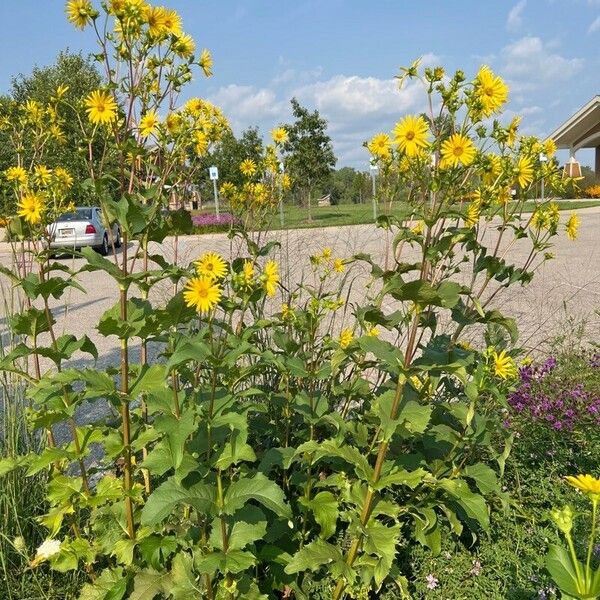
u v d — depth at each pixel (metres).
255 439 3.10
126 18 2.27
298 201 14.78
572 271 9.86
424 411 2.20
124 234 2.24
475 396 2.39
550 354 4.71
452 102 2.21
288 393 2.79
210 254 2.17
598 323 6.48
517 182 2.76
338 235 6.07
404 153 2.48
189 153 3.01
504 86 2.19
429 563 2.53
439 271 3.00
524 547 2.60
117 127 2.40
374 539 2.26
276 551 2.44
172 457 2.00
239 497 2.05
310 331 2.93
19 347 2.32
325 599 2.44
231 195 3.90
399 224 2.44
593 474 3.27
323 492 2.53
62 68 16.67
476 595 2.39
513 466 3.18
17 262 3.15
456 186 2.44
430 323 2.71
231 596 2.21
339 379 3.32
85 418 4.64
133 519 2.38
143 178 2.89
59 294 2.47
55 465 2.77
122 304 2.24
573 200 28.98
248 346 2.11
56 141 3.13
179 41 2.48
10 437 3.04
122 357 2.23
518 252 11.71
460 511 2.71
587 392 3.81
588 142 28.81
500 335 3.27
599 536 2.53
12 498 2.78
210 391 2.37
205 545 2.28
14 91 16.94
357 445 2.72
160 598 2.47
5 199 2.99
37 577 2.71
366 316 2.42
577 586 1.62
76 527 2.62
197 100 2.92
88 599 2.43
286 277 4.27
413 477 2.27
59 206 2.86
